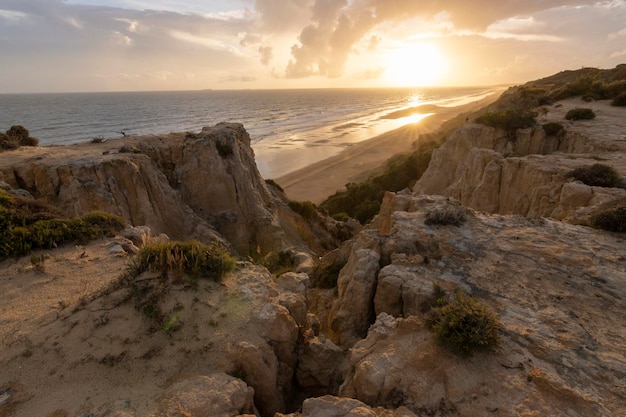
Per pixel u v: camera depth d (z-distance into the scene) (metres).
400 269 10.70
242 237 27.20
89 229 11.74
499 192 22.05
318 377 8.64
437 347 7.47
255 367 7.36
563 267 10.68
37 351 6.96
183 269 8.73
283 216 33.41
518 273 10.45
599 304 8.98
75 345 7.12
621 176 17.52
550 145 27.78
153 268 8.65
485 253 11.62
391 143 85.69
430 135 75.62
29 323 7.61
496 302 9.12
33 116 146.50
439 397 6.46
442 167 32.19
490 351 7.31
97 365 6.79
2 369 6.56
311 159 73.69
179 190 26.16
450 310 7.88
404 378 6.86
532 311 8.77
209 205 26.77
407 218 14.54
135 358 6.99
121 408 5.95
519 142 28.91
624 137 23.56
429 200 17.06
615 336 7.85
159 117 147.50
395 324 8.51
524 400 6.24
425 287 9.68
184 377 6.76
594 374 6.79
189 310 8.03
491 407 6.17
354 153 76.69
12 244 10.28
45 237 10.80
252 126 124.19
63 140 86.94
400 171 45.28
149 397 6.23
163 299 8.04
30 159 21.03
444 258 11.32
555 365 7.02
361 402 6.36
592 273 10.31
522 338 7.77
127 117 145.50
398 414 6.10
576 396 6.25
